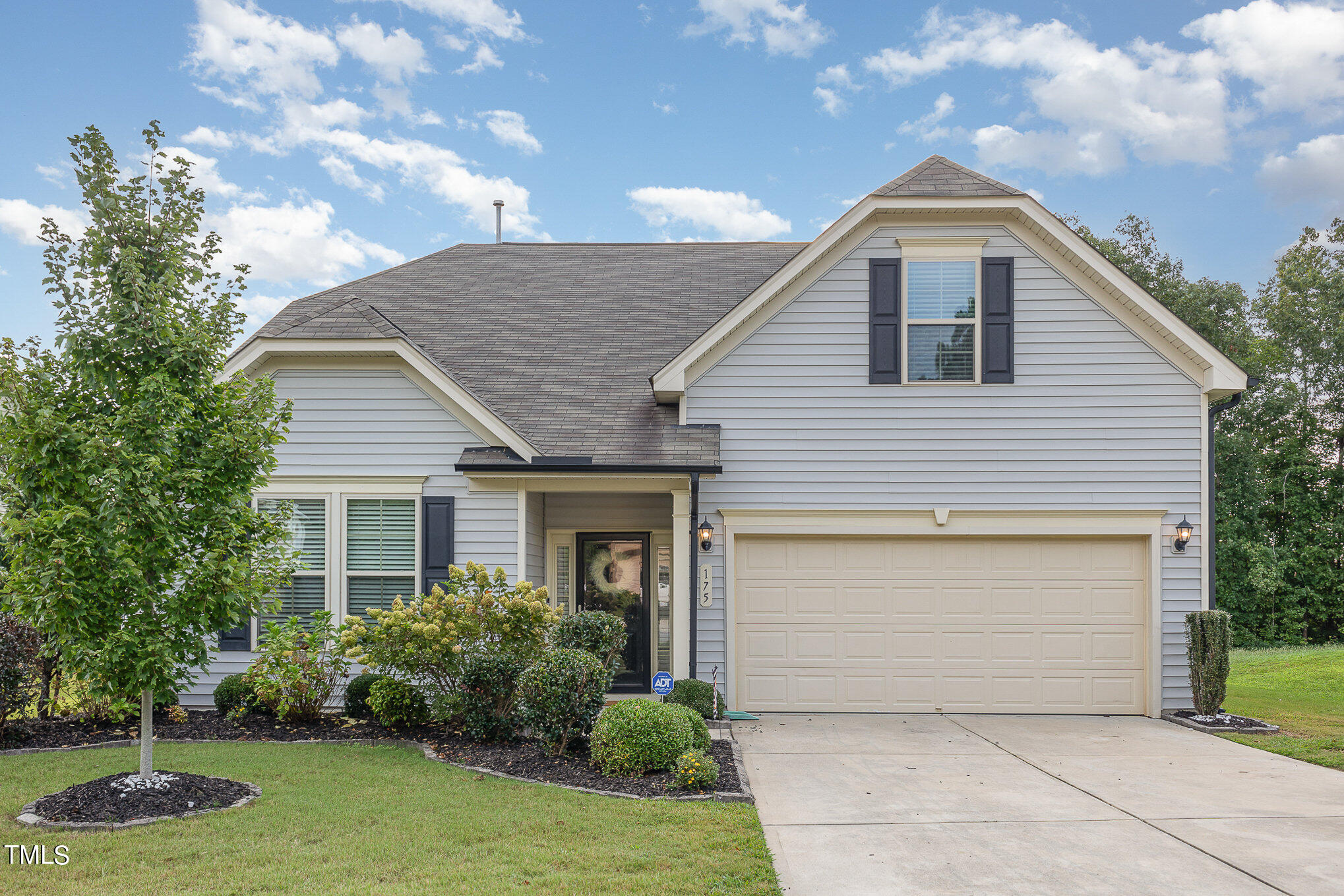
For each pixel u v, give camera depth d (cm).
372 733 911
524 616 926
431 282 1625
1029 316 1168
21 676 834
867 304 1178
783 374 1174
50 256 616
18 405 597
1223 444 3109
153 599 616
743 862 539
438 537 1113
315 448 1126
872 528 1159
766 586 1173
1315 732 1038
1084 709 1148
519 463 1080
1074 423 1156
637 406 1222
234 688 1002
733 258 1733
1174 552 1146
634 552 1322
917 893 508
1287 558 3158
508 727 873
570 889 489
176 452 636
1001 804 703
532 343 1393
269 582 693
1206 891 516
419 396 1133
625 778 742
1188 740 984
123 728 912
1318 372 3350
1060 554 1164
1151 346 1155
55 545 568
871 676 1163
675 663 1130
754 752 908
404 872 509
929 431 1163
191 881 489
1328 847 596
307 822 598
